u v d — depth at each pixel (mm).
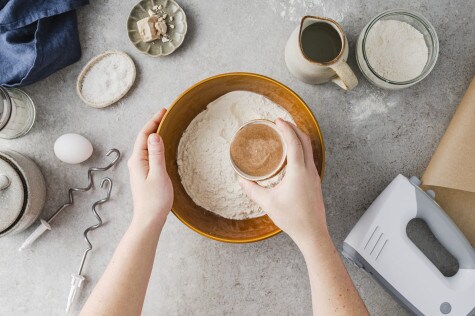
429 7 1037
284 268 1044
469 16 1032
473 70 1031
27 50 1021
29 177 986
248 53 1061
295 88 1053
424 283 957
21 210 966
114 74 1061
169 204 863
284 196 815
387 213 958
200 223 980
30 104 1062
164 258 1058
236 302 1046
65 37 1035
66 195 1072
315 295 811
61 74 1079
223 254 1051
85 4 1053
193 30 1065
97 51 1077
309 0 1049
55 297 1061
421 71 989
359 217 1039
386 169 1040
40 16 1009
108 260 1060
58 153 1027
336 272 811
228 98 1009
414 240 1051
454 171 949
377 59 994
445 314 957
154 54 1062
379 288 1037
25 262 1066
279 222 833
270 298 1044
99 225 1048
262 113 999
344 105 1044
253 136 894
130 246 832
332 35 928
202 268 1053
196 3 1065
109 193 1052
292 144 812
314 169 839
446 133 982
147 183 856
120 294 803
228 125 1003
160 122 914
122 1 1075
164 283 1057
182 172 1004
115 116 1071
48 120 1076
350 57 1048
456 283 961
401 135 1040
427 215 958
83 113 1074
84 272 1059
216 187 992
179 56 1066
